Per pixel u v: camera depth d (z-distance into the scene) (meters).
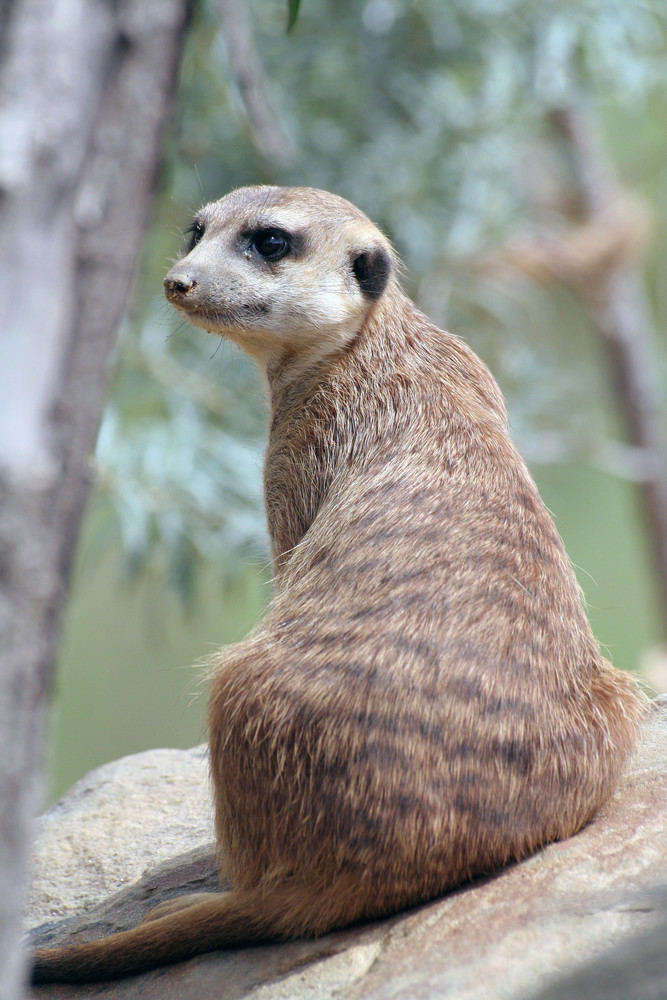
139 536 15.12
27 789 4.51
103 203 4.37
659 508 27.98
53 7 4.17
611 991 5.10
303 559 7.94
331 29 17.53
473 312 21.06
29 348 4.24
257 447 16.08
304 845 6.68
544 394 20.61
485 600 7.05
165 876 8.43
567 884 6.31
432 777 6.51
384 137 18.16
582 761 6.97
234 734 6.88
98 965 7.05
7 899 4.50
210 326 9.49
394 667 6.67
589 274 24.62
